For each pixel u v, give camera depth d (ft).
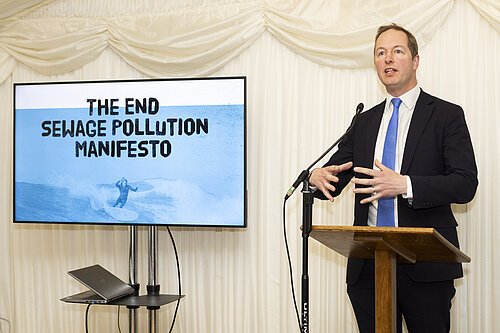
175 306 11.78
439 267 7.81
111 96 11.22
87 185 11.28
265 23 11.22
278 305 11.27
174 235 11.84
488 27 10.21
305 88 11.21
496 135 10.03
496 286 9.91
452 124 8.15
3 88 12.63
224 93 10.79
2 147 12.55
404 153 8.22
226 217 10.76
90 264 12.19
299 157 11.18
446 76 10.41
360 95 10.93
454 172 7.75
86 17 12.25
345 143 9.14
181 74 11.66
